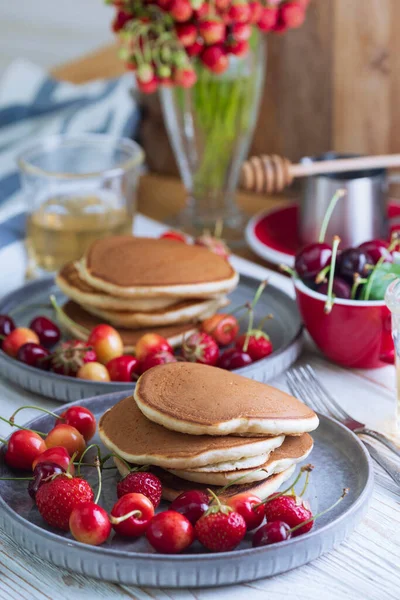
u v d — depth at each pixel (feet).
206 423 2.86
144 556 2.72
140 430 2.95
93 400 3.21
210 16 3.76
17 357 3.43
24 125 5.21
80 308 3.63
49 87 5.35
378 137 4.53
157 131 4.99
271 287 3.76
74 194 4.04
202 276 3.47
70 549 2.75
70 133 4.97
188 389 2.97
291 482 2.97
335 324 3.37
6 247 4.26
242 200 4.72
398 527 2.90
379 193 4.04
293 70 4.60
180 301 3.52
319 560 2.82
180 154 4.35
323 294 3.37
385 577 2.78
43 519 2.87
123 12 3.86
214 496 2.76
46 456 2.94
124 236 3.72
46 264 4.09
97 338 3.40
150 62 3.83
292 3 3.92
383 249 3.40
